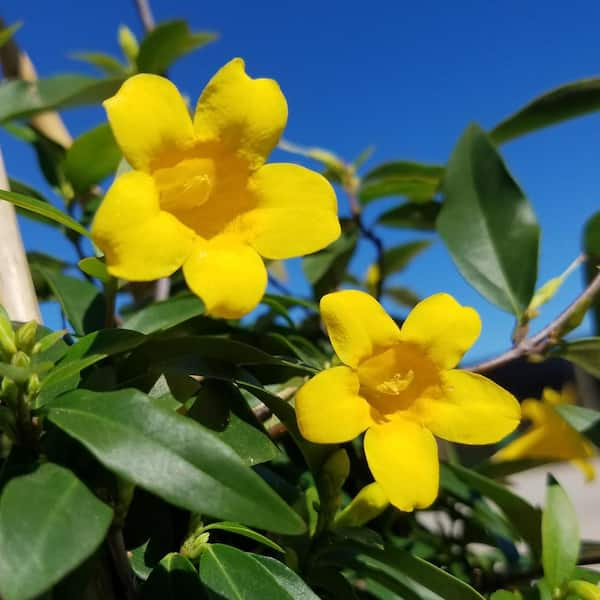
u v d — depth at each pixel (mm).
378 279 178
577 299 124
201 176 89
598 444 125
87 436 67
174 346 94
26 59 175
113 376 90
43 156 167
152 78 82
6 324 78
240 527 89
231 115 87
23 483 64
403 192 184
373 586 115
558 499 110
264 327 147
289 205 88
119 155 154
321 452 100
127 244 75
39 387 75
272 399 94
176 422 69
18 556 57
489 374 136
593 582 116
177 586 80
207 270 79
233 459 67
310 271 170
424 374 96
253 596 82
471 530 147
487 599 119
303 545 102
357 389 89
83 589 73
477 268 135
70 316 126
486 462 155
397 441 88
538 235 134
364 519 101
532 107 155
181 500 65
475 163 142
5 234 104
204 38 178
